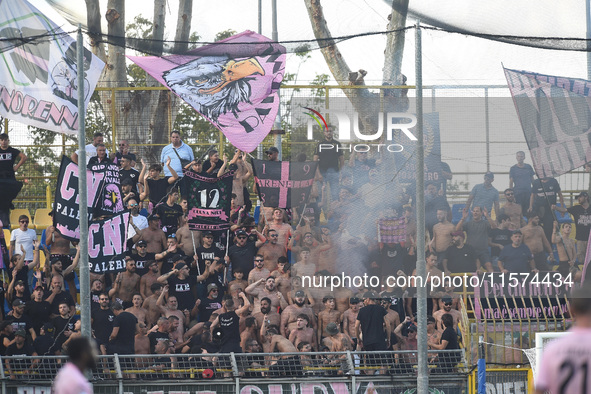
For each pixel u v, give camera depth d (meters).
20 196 74.00
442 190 53.50
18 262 59.09
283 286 57.12
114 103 72.75
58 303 56.66
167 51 56.84
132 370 51.50
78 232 56.56
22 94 65.38
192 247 61.22
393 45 58.34
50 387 52.03
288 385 51.62
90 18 62.06
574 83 53.53
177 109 78.06
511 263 52.91
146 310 56.81
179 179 63.56
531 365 49.53
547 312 54.28
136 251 60.12
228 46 57.16
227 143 82.88
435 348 54.12
